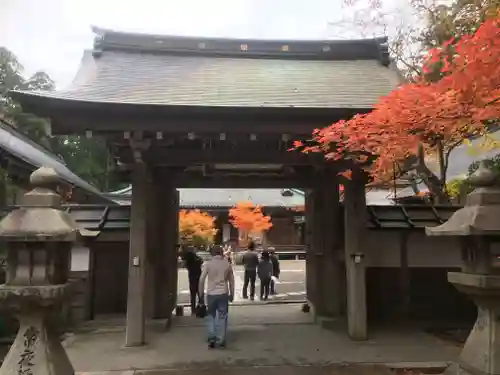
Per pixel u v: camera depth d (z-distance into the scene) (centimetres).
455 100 464
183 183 949
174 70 832
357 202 772
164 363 621
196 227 2814
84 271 943
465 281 405
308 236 1073
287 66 910
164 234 909
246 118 627
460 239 430
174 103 619
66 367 411
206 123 625
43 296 381
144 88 709
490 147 1085
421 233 914
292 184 978
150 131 625
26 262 399
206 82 771
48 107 587
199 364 616
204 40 935
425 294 916
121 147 738
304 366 602
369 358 636
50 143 3231
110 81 735
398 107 500
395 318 905
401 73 976
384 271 916
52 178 429
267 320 948
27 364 386
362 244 768
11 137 1352
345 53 965
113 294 959
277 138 660
